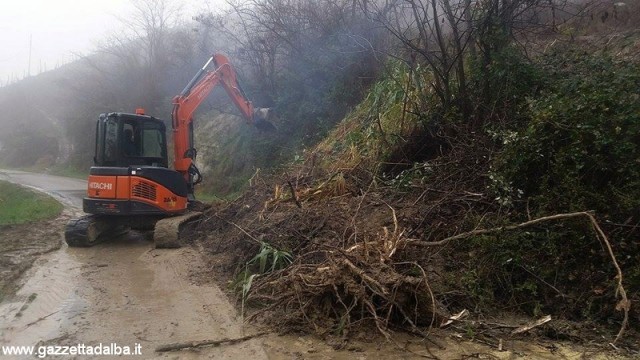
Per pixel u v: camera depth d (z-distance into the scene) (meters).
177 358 4.36
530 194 5.93
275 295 5.36
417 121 8.27
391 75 9.55
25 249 8.95
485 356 4.29
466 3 7.53
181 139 10.48
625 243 5.01
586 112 5.64
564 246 5.25
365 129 9.94
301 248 6.41
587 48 8.23
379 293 4.60
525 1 7.48
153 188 9.11
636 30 8.66
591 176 5.61
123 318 5.36
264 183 10.17
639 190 5.24
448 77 7.78
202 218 9.98
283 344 4.60
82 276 7.10
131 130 9.65
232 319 5.28
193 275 7.05
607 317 4.78
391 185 7.46
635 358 4.22
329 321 4.84
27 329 5.06
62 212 13.98
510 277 5.30
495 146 6.73
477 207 6.20
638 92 5.98
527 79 7.27
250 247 7.02
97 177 9.15
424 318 4.79
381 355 4.33
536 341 4.58
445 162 7.20
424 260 5.54
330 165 9.58
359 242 5.79
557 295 5.07
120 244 9.49
